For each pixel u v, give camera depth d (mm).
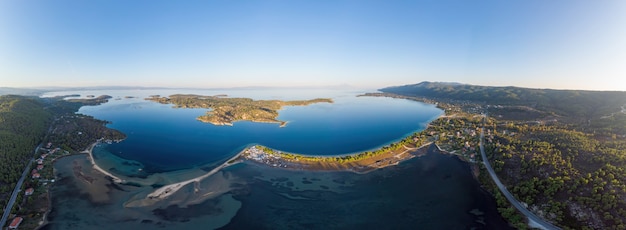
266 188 154750
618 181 119000
